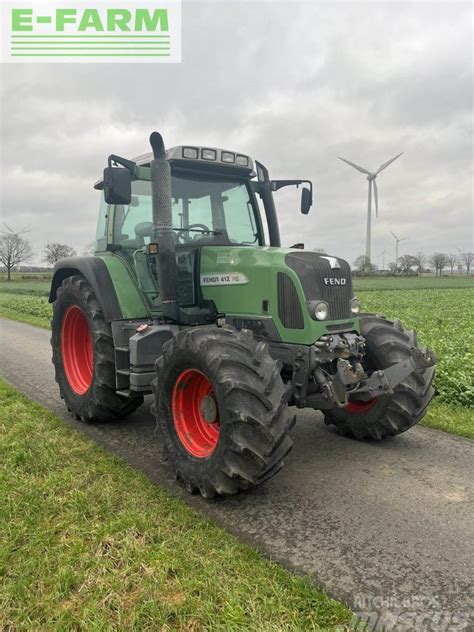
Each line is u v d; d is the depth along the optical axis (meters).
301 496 3.84
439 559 3.00
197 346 3.74
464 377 6.53
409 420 4.73
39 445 4.64
